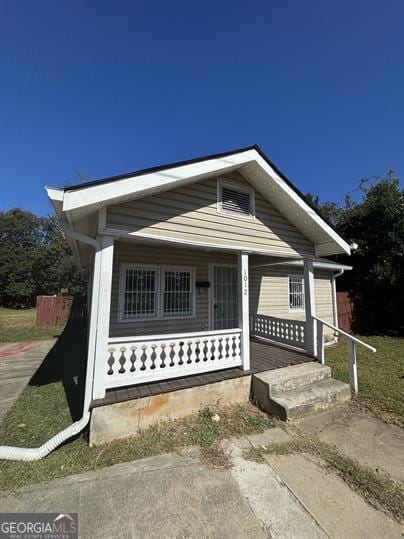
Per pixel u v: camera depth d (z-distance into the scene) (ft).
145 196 11.72
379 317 38.45
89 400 9.94
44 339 32.89
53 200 9.02
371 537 5.72
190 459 8.69
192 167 11.94
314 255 18.70
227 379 12.94
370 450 9.28
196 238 13.19
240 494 7.06
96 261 10.54
